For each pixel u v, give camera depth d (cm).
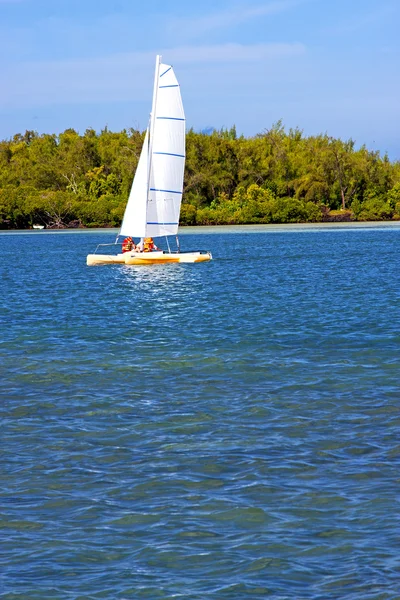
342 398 2883
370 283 7088
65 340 4238
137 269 8844
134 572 1620
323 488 2020
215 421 2622
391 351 3738
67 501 1967
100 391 3048
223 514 1878
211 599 1519
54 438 2461
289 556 1670
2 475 2144
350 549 1692
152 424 2598
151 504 1942
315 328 4512
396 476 2089
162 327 4684
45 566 1648
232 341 4128
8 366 3528
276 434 2470
